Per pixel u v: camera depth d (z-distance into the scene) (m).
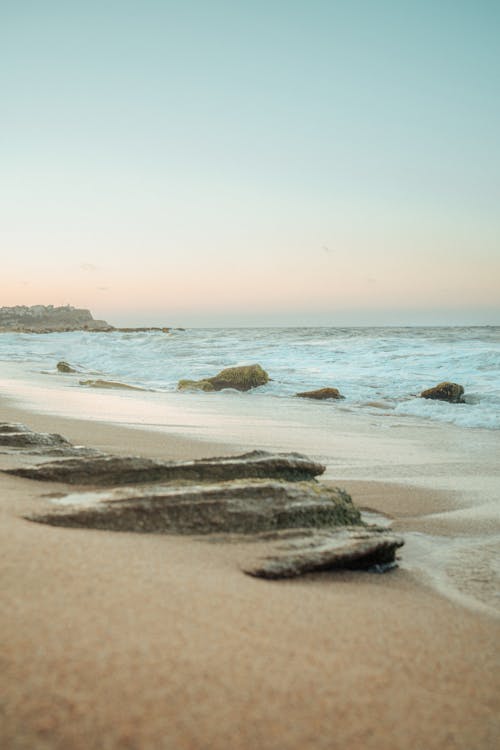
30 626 2.18
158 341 42.41
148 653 2.15
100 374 26.05
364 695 2.21
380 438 11.59
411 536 5.70
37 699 1.79
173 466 5.52
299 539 4.26
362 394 19.23
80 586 2.63
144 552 3.48
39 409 13.10
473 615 3.69
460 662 2.76
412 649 2.80
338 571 4.20
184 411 14.49
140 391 19.22
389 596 3.81
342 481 7.79
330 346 34.03
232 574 3.50
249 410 15.35
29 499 4.42
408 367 24.59
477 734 2.12
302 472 5.85
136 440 9.75
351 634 2.81
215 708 1.92
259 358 29.83
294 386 20.89
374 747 1.90
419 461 9.32
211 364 28.36
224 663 2.20
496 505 6.82
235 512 4.40
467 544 5.51
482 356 25.62
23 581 2.56
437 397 17.92
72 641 2.13
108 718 1.77
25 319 169.38
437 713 2.21
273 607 2.96
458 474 8.43
